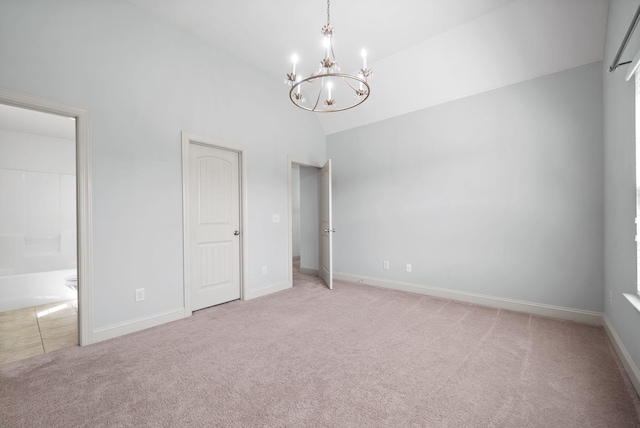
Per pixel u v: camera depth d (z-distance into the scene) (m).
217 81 3.16
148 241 2.58
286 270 3.96
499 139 3.06
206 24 2.77
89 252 2.22
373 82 3.69
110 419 1.40
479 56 2.94
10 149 3.79
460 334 2.40
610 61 2.22
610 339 2.23
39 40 2.00
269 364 1.93
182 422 1.38
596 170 2.54
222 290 3.27
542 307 2.82
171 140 2.76
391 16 2.62
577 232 2.64
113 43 2.37
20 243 3.83
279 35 2.94
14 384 1.70
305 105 4.34
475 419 1.39
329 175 3.99
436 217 3.53
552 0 2.35
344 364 1.92
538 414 1.42
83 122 2.20
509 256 3.01
